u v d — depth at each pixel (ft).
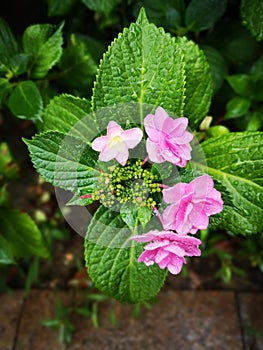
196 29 1.06
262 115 1.14
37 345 1.38
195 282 1.47
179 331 1.39
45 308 1.44
